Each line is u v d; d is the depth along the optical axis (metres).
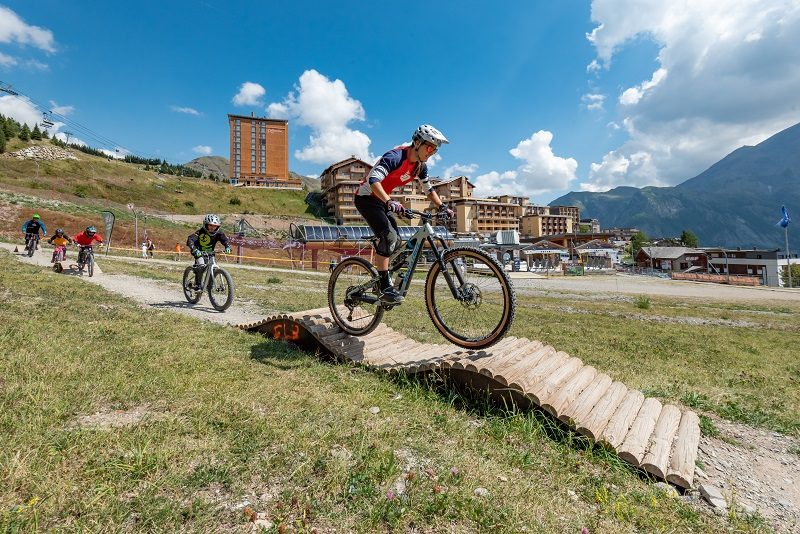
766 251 68.81
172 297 9.60
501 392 3.62
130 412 2.79
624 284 39.59
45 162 100.00
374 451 2.50
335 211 111.00
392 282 4.41
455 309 4.28
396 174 4.26
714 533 2.29
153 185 109.88
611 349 8.43
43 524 1.67
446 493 2.14
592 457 2.99
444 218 4.47
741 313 18.22
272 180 159.88
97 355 3.93
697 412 4.56
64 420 2.58
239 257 38.12
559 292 27.38
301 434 2.62
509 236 65.12
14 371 3.32
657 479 2.89
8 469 1.97
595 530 2.08
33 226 18.38
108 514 1.76
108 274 14.24
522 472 2.64
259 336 5.55
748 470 3.28
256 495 2.02
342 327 5.20
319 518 1.88
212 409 2.89
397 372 4.24
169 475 2.07
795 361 8.37
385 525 1.89
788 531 2.47
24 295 7.39
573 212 158.38
